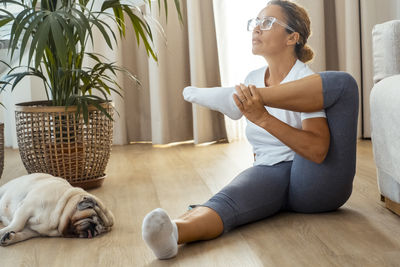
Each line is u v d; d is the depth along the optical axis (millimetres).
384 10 3340
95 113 2203
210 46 3484
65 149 2141
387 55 1793
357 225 1590
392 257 1308
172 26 3480
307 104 1522
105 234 1578
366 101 3387
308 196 1657
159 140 3479
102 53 3418
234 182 1637
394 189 1675
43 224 1546
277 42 1674
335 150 1599
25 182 1681
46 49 2170
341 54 3426
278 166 1712
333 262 1289
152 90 3451
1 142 2307
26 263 1357
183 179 2373
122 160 2945
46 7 2186
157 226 1268
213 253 1382
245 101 1491
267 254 1364
